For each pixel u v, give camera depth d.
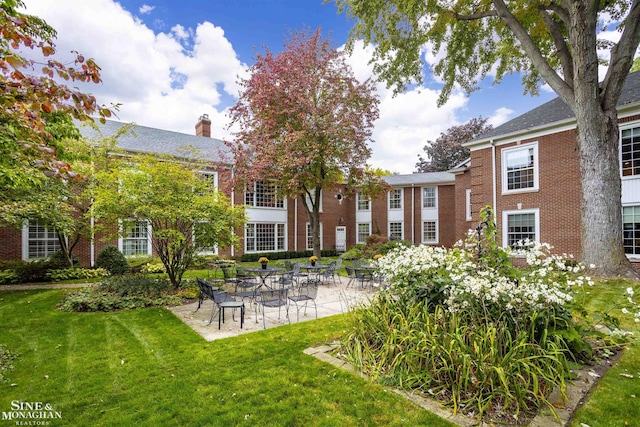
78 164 10.31
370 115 14.12
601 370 3.47
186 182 8.25
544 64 8.83
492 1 9.39
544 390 2.94
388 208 22.64
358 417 2.73
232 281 8.77
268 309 6.89
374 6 9.30
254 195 18.47
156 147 15.30
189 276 11.62
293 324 5.62
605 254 7.96
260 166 12.70
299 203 20.59
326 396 3.07
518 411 2.66
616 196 8.05
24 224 10.16
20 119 2.86
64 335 5.07
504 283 3.48
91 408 2.95
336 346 4.38
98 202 7.47
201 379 3.49
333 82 13.80
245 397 3.10
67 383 3.43
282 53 13.76
